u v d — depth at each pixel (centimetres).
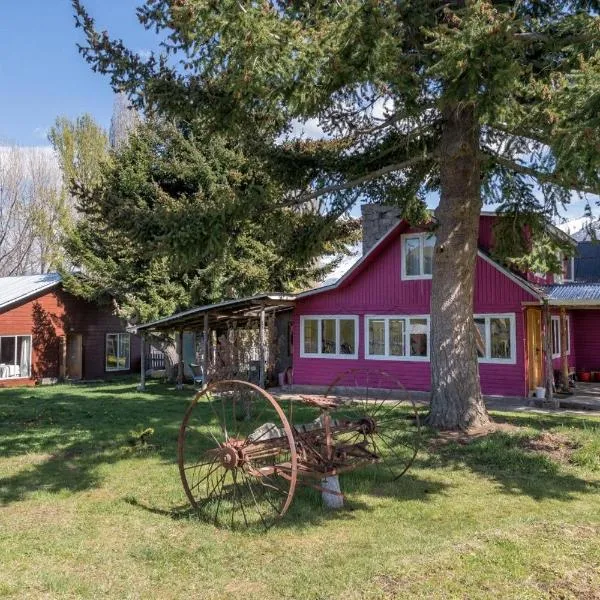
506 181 1230
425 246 1838
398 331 1886
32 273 4106
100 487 750
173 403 1631
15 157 4003
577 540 509
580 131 618
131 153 2266
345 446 686
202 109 950
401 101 958
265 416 1313
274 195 1067
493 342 1698
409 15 818
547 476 769
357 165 1175
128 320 2328
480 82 695
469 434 1011
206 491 712
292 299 1981
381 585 426
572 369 2162
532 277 1786
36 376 2575
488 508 636
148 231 967
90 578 464
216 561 496
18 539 556
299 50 705
